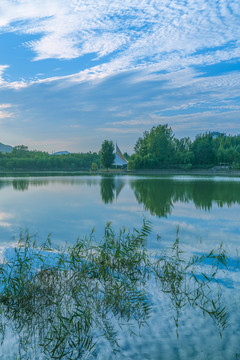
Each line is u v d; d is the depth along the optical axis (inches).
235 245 305.7
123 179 1544.0
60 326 144.8
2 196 745.0
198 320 160.9
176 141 3998.5
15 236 338.0
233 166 2837.1
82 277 205.5
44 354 132.0
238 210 532.1
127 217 463.2
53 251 271.6
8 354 131.5
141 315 165.8
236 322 158.4
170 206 581.0
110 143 3572.8
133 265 235.0
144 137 3853.3
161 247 299.1
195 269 233.6
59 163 4431.6
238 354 133.5
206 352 135.0
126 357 131.0
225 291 193.5
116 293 181.6
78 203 622.2
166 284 203.8
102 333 148.9
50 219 444.8
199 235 347.3
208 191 858.8
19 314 162.7
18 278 185.9
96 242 314.5
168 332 150.2
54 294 182.1
